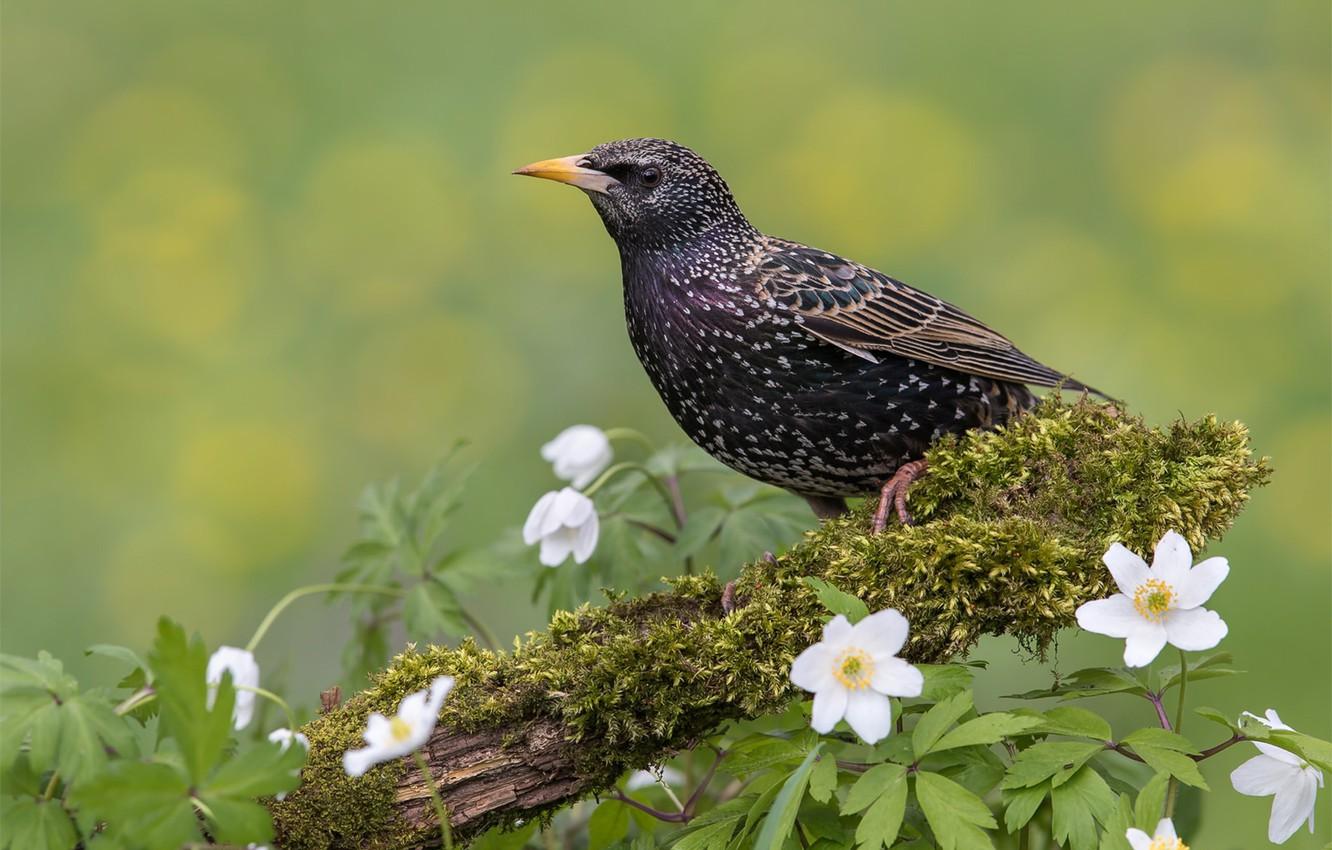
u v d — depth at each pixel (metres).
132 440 13.10
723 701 5.77
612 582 7.60
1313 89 14.79
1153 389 12.54
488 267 14.17
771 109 15.38
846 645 5.01
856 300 7.70
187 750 4.53
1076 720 5.11
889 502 6.83
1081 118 15.09
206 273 14.17
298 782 4.78
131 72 15.38
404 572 7.45
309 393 13.48
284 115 15.32
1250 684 9.97
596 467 8.32
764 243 8.04
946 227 14.30
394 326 13.73
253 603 11.91
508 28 15.79
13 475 12.88
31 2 15.59
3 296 14.10
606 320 13.55
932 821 4.77
